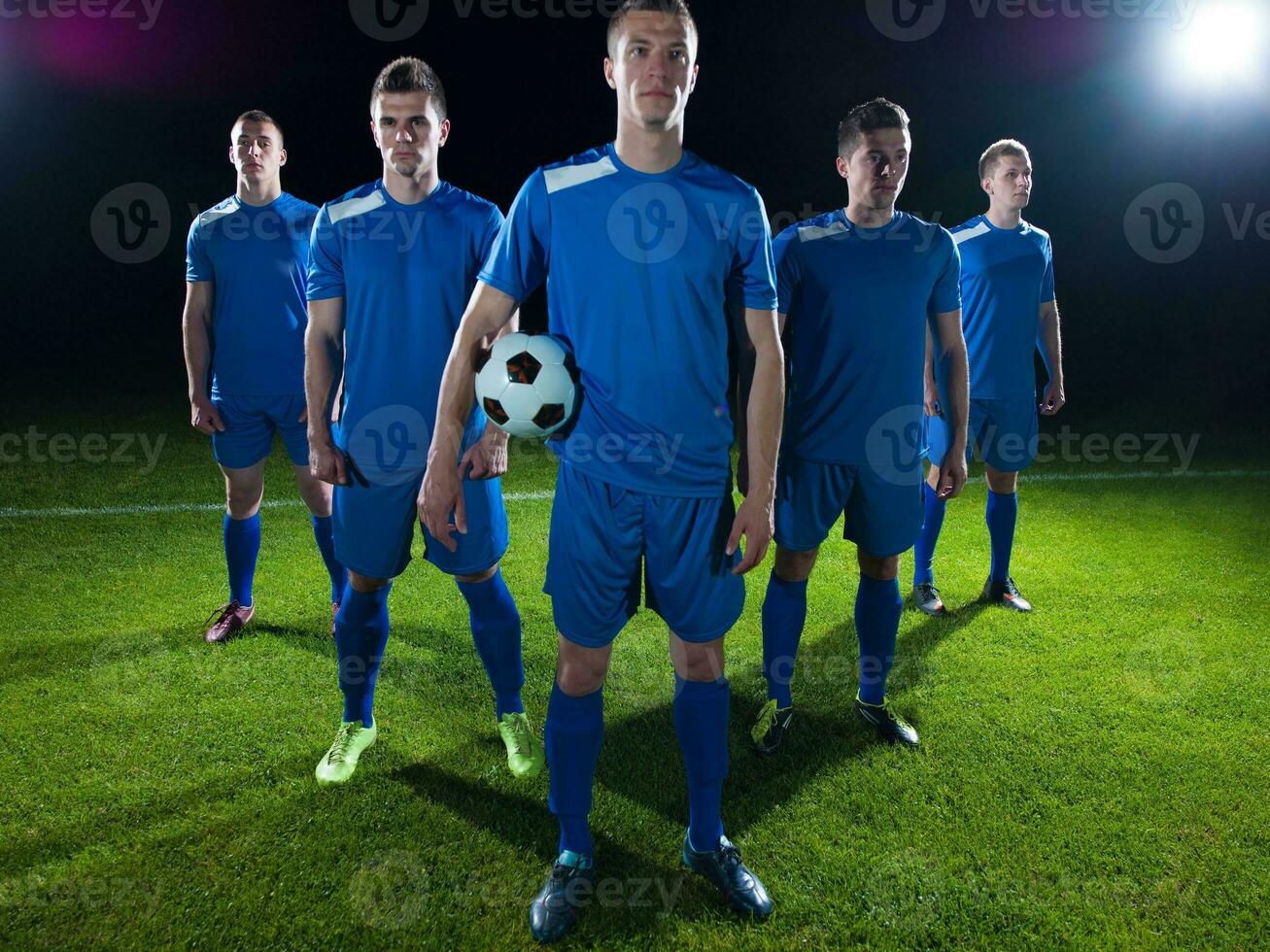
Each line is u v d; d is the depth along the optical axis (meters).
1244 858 2.05
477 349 1.83
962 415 2.61
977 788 2.32
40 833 2.08
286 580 3.71
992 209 3.47
